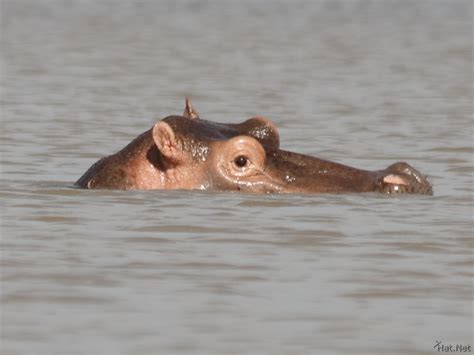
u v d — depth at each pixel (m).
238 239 58.78
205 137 69.94
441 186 76.31
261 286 51.25
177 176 69.69
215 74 163.88
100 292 49.97
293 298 49.72
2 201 67.06
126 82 151.00
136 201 66.69
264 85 149.38
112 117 114.94
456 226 62.09
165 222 61.84
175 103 129.62
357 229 61.09
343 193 68.94
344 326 46.47
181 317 47.16
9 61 174.50
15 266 53.22
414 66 179.38
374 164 87.38
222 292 50.38
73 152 90.50
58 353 43.22
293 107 126.00
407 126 109.44
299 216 63.62
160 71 167.00
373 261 55.31
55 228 60.50
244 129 71.44
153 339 44.75
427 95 139.12
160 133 68.81
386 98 135.12
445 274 53.31
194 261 54.78
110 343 44.31
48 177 78.50
